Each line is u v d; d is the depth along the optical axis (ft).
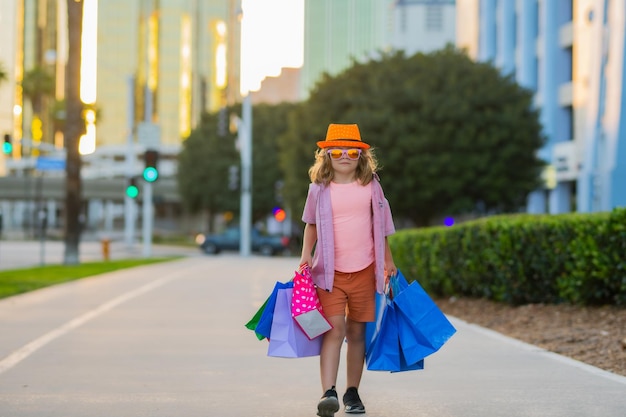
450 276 56.80
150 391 25.48
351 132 21.77
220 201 254.47
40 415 22.12
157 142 154.81
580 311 42.37
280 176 251.19
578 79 154.71
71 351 33.86
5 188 362.12
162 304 54.80
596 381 26.50
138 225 427.74
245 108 178.50
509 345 35.12
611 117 138.00
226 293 64.49
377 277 21.47
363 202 21.54
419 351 21.25
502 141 153.38
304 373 28.78
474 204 153.99
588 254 40.52
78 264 109.81
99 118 288.92
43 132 393.50
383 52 168.25
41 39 519.19
